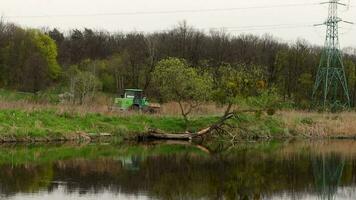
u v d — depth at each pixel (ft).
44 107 184.14
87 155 139.23
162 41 407.85
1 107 175.01
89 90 243.60
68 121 177.68
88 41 471.62
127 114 194.08
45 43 403.13
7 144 153.07
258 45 425.69
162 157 142.20
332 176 122.72
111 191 95.45
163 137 183.93
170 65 189.57
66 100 223.71
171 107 211.61
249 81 189.88
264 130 203.00
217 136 191.52
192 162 135.44
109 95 301.63
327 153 163.94
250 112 196.85
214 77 195.72
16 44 374.63
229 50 407.85
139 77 322.14
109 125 181.78
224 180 111.75
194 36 413.59
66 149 148.25
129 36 466.70
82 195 91.04
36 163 122.93
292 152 164.55
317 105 292.20
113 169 119.44
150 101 255.29
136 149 156.56
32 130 162.40
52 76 390.21
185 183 106.63
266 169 128.88
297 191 103.96
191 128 191.31
